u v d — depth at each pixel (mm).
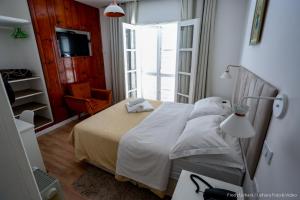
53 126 3158
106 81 4488
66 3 3113
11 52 2836
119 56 3908
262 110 983
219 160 1347
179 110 2459
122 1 3416
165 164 1452
